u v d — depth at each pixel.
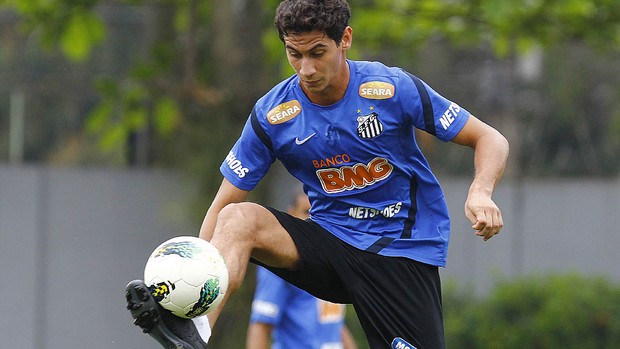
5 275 40.94
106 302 41.56
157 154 43.31
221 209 16.39
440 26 40.62
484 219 14.70
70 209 41.44
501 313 43.69
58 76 45.31
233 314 35.78
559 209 48.84
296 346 27.28
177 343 13.80
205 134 36.50
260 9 35.97
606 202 48.91
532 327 42.91
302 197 25.77
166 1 39.34
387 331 16.69
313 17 14.87
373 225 16.53
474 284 47.75
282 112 16.17
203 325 14.16
